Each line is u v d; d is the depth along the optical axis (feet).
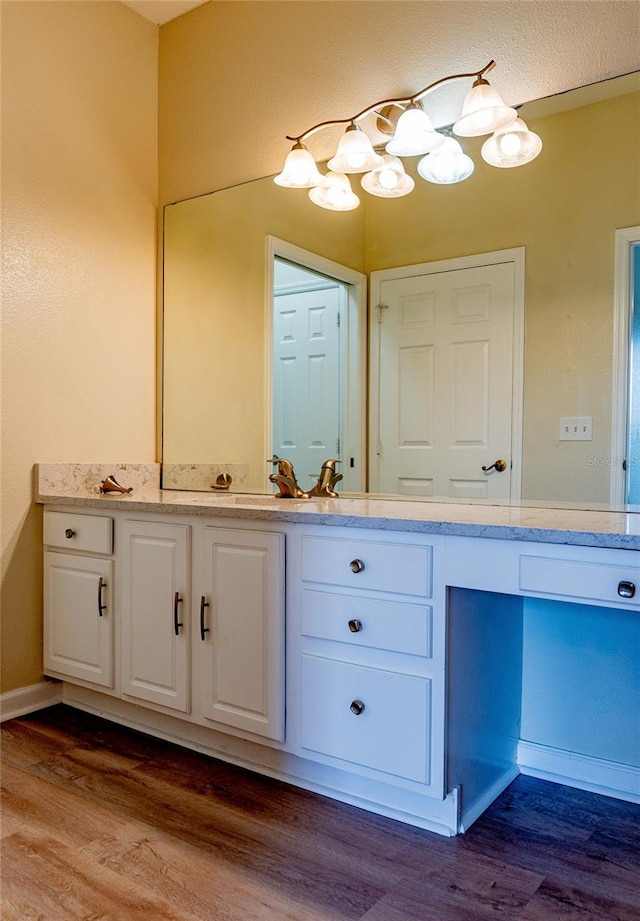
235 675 5.93
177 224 8.78
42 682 7.71
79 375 8.03
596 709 5.71
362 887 4.38
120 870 4.54
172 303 8.89
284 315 7.65
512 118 5.94
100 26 8.20
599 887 4.40
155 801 5.50
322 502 6.56
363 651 5.19
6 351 7.28
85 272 8.09
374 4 6.93
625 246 5.56
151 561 6.57
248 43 7.97
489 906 4.20
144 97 8.80
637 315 5.50
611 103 5.64
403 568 4.96
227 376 8.20
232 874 4.51
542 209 5.93
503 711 5.77
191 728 6.57
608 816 5.31
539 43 5.95
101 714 7.41
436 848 4.83
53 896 4.27
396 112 6.73
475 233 6.27
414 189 6.63
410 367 6.66
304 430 7.47
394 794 5.24
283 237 7.66
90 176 8.14
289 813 5.32
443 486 6.45
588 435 5.69
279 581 5.62
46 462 7.68
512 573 4.54
